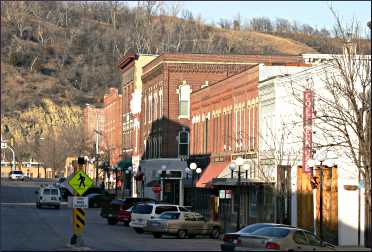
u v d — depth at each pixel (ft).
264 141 153.48
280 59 239.71
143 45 616.39
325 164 119.55
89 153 437.58
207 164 199.72
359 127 103.91
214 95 195.52
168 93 238.27
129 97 310.45
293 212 139.64
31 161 586.04
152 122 257.75
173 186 239.09
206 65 238.89
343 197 123.65
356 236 123.13
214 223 138.72
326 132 118.62
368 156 102.47
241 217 164.96
